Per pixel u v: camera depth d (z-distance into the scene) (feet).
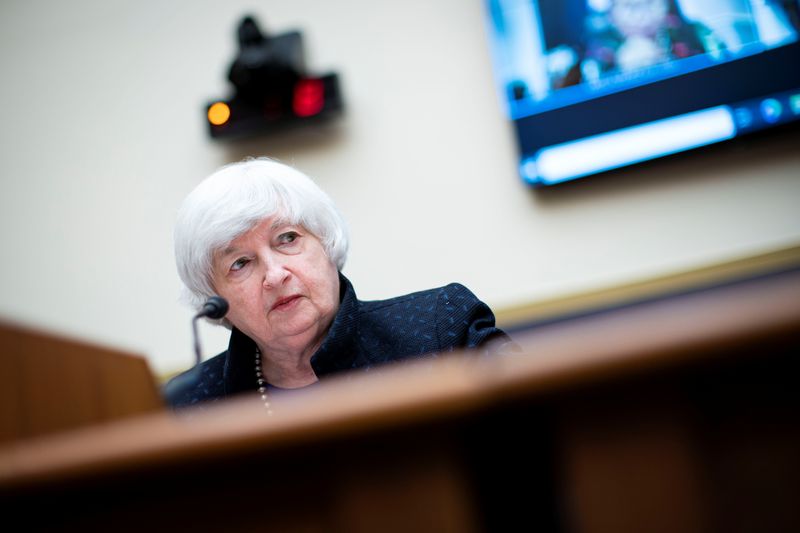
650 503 1.62
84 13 10.62
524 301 9.11
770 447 1.59
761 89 8.66
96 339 2.63
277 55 9.49
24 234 10.46
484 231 9.39
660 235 8.95
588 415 1.64
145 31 10.50
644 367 1.53
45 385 2.45
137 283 10.19
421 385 1.61
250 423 1.65
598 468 1.64
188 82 10.34
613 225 9.06
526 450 1.69
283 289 4.67
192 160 10.23
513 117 9.23
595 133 9.03
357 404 1.62
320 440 1.65
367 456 1.70
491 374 1.59
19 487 1.70
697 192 8.91
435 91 9.70
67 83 10.59
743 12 8.74
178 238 4.84
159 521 1.77
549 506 1.71
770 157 8.77
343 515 1.72
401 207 9.63
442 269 9.45
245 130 9.78
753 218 8.77
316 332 4.81
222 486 1.76
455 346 4.62
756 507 1.60
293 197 4.80
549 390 1.57
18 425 2.37
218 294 4.86
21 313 10.25
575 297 8.98
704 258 8.77
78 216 10.40
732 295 1.65
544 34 9.17
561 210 9.21
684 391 1.61
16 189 10.53
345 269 9.66
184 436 1.66
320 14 10.04
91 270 10.28
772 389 1.59
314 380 5.01
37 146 10.57
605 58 9.01
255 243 4.71
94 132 10.48
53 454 1.69
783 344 1.48
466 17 9.70
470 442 1.68
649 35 8.94
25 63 10.69
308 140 9.91
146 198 10.30
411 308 4.91
